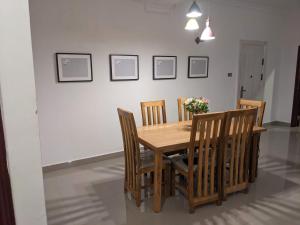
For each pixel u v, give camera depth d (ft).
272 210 8.02
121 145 13.42
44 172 11.26
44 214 2.47
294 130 18.35
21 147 2.23
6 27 2.03
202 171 8.00
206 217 7.71
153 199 8.84
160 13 13.38
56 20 10.64
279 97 20.20
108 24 11.94
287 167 11.47
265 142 15.33
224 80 16.89
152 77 13.79
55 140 11.45
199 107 9.29
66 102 11.45
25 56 2.15
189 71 15.16
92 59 11.78
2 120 2.11
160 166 7.72
